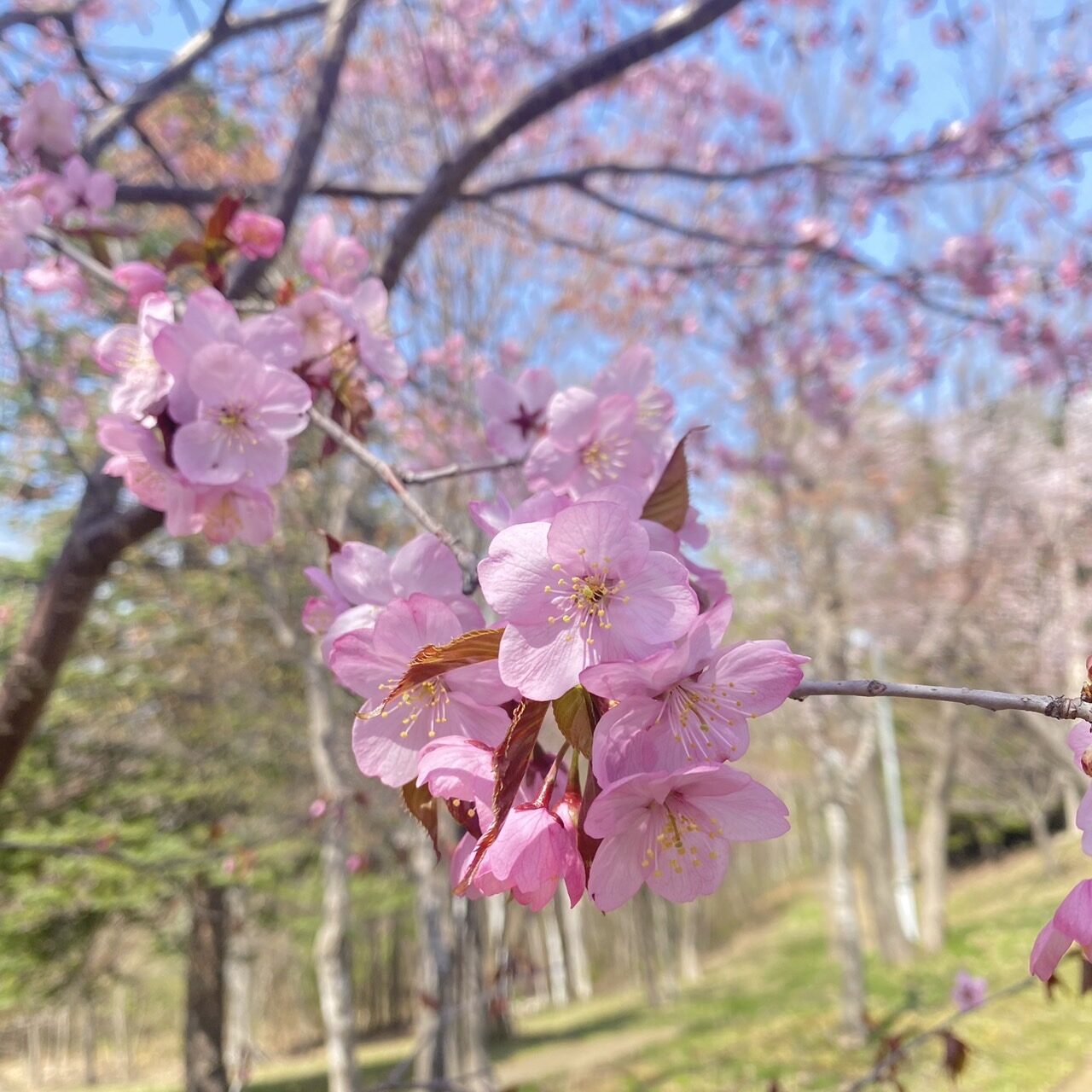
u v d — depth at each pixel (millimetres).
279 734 10984
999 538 12102
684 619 943
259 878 9883
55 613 2924
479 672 1009
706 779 896
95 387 5574
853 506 12188
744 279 6020
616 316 8008
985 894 19641
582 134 7613
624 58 3480
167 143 5102
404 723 1062
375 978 21797
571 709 950
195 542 8094
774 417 9711
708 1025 13383
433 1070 8477
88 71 3387
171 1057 25234
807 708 11320
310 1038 22109
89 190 2277
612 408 1499
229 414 1489
